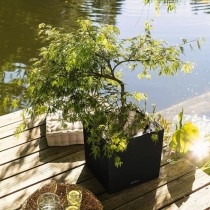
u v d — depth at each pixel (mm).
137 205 2277
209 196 2346
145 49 2072
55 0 9156
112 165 2201
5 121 3168
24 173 2551
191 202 2301
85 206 2027
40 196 1975
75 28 7078
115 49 2002
